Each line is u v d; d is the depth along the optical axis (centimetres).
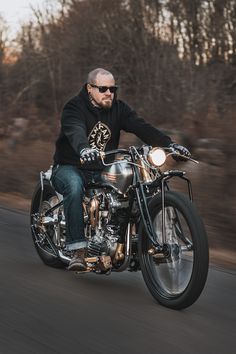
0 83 2084
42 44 2178
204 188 960
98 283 641
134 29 2030
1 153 1363
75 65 2122
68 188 630
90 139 643
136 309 562
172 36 1964
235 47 1867
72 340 488
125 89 1925
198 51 1902
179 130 1225
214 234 862
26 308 559
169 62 1798
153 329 514
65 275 668
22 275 664
